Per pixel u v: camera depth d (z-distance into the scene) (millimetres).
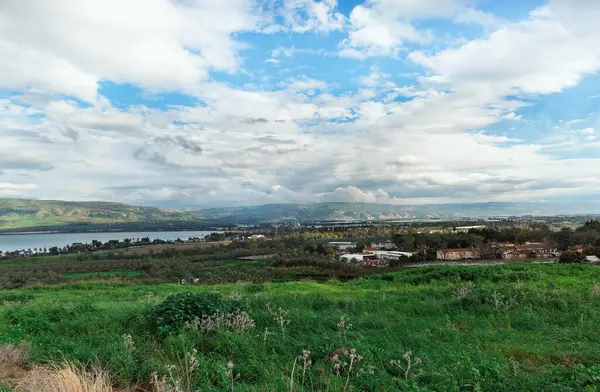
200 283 36094
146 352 6875
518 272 17656
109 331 8633
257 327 8719
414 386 4773
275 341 7285
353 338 7535
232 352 6715
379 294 14156
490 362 5539
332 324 8711
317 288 18859
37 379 5418
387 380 5230
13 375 6109
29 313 10758
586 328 7871
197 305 8773
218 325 7914
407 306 10883
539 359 6074
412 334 7547
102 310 10891
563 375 5184
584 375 4812
